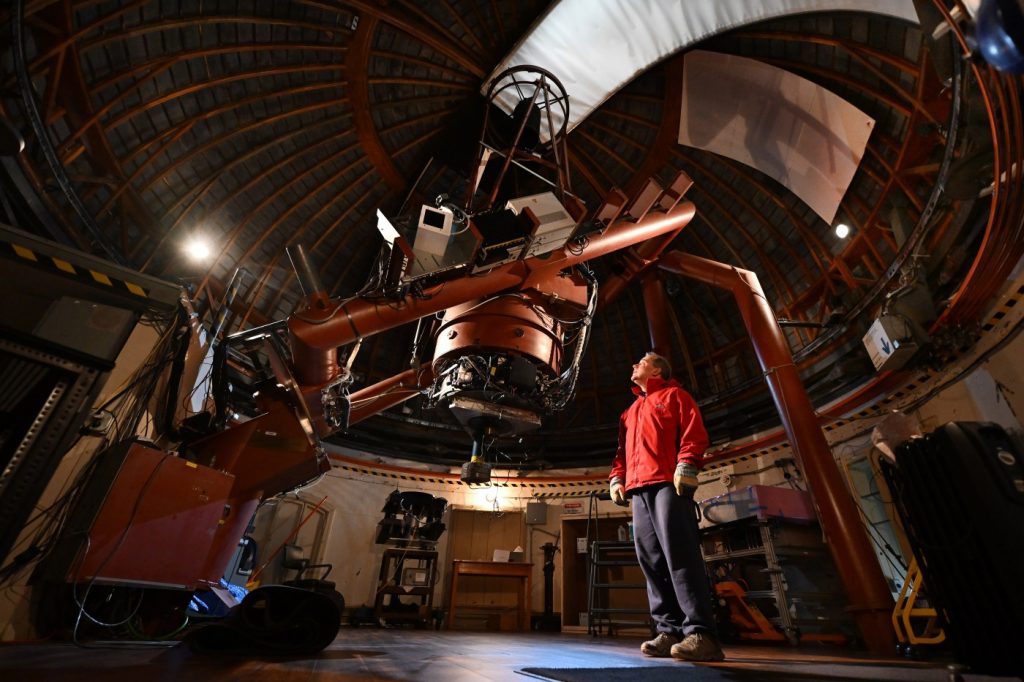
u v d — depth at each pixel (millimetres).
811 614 5535
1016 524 1612
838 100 7781
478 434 4281
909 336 6117
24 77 6012
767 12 6844
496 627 9148
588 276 4719
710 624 2283
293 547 6922
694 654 2234
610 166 11109
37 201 6734
